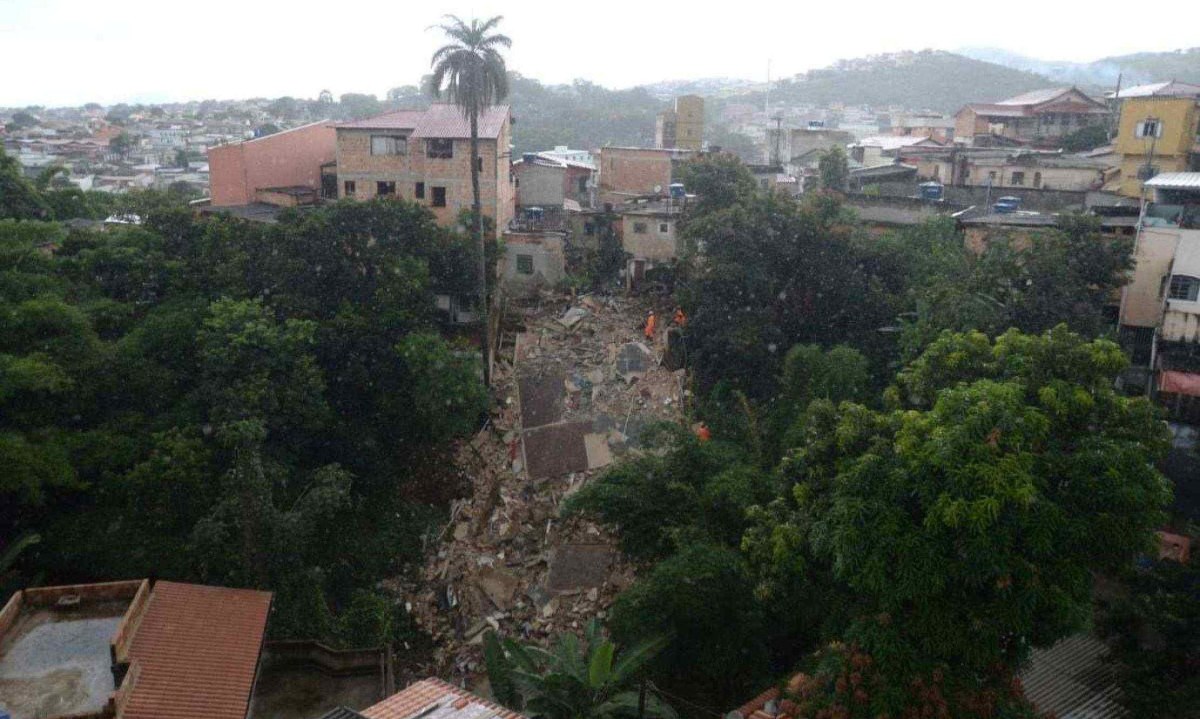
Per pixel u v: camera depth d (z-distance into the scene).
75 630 21.17
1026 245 37.88
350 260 38.88
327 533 34.09
